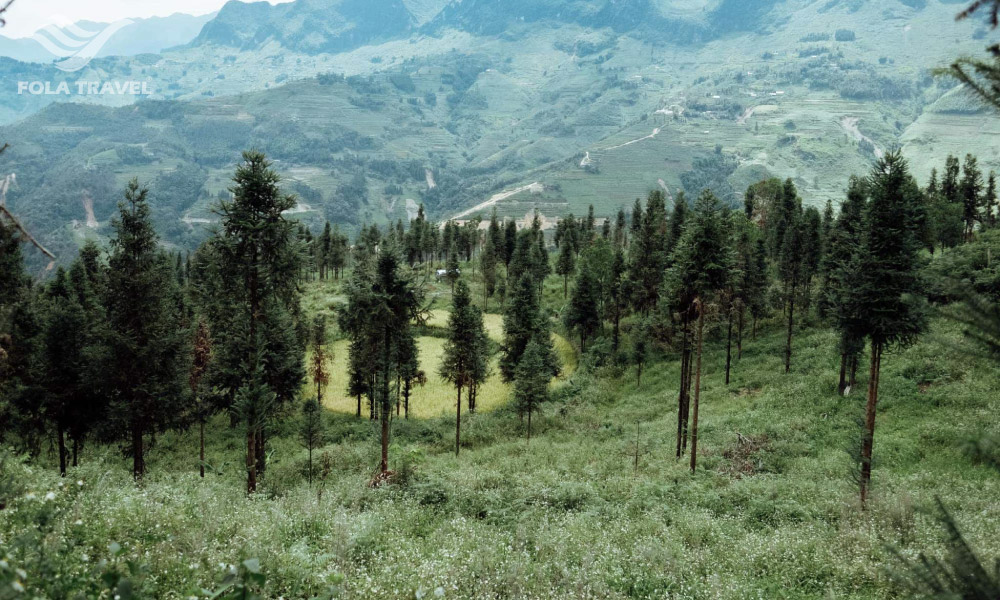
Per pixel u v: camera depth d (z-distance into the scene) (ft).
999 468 16.84
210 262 83.35
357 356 181.98
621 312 263.90
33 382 105.50
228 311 136.15
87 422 111.96
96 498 40.98
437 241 447.83
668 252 243.60
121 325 103.19
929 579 17.94
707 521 71.51
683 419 135.23
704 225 110.93
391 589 36.91
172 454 155.22
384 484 81.66
